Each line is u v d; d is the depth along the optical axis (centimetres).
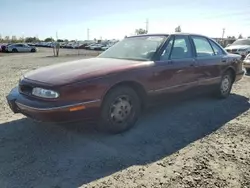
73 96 303
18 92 346
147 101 382
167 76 398
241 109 490
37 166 272
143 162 284
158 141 339
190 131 375
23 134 355
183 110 475
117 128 355
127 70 349
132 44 449
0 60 1916
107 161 285
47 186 238
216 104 522
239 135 362
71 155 297
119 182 246
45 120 301
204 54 491
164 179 251
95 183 244
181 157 296
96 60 406
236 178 253
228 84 570
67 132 362
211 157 296
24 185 239
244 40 1545
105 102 336
